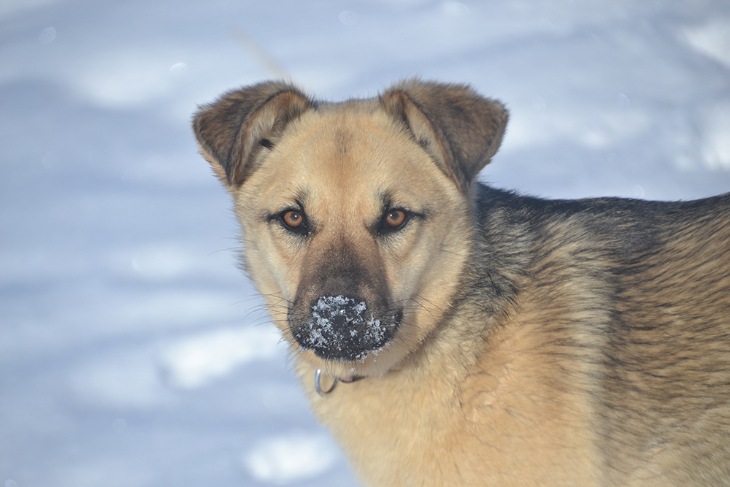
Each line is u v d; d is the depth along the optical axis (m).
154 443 11.50
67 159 18.89
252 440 11.47
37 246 16.34
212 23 23.09
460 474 7.72
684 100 18.30
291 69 19.97
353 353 7.39
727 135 17.50
